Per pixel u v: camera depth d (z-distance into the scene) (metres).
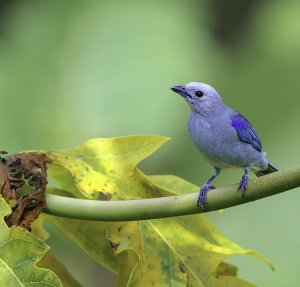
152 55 10.59
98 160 6.90
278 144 11.03
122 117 10.12
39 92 10.14
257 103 11.35
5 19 10.79
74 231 7.14
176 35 10.91
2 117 9.87
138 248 6.60
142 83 10.34
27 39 10.56
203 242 6.85
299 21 12.09
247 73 11.64
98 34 10.61
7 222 6.06
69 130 10.03
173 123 10.59
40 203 6.14
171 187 7.11
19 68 10.26
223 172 11.33
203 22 11.64
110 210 6.11
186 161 11.02
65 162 6.74
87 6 10.84
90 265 11.55
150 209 6.08
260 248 10.29
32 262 5.43
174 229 6.85
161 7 11.04
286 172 5.81
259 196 5.88
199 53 11.05
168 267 6.61
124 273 6.91
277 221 10.38
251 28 12.38
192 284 6.59
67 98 10.16
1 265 5.41
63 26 10.62
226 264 6.89
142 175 6.96
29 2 10.90
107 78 10.30
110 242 6.59
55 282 5.38
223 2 12.28
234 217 10.56
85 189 6.70
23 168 6.32
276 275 10.12
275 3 12.47
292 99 11.30
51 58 10.42
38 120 9.97
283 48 11.83
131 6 10.95
